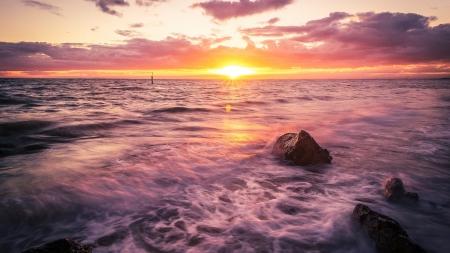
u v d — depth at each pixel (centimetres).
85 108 2089
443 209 520
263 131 1269
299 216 487
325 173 723
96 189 574
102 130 1269
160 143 984
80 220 469
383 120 1667
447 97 3556
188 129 1308
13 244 404
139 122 1503
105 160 768
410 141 1096
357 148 991
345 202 542
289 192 595
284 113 1991
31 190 555
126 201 537
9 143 981
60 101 2650
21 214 472
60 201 520
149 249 390
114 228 445
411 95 4088
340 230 435
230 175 698
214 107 2256
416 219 481
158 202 538
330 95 4066
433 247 403
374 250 389
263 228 447
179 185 621
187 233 431
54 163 739
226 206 525
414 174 711
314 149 801
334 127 1420
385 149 973
